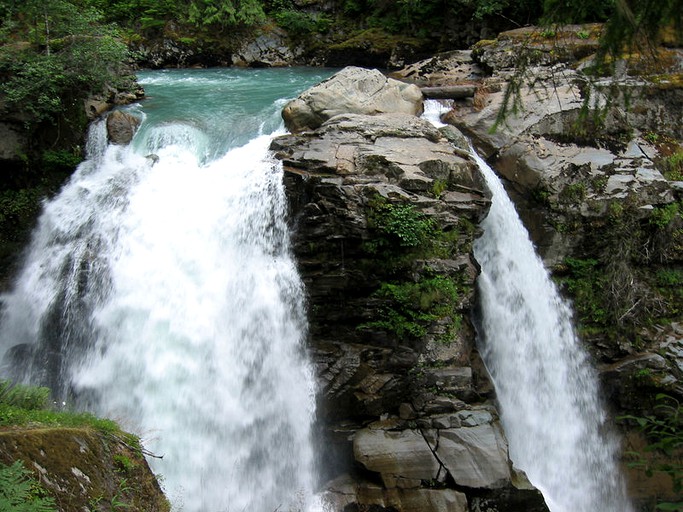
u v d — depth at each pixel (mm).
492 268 12742
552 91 14367
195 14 25000
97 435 7820
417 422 10289
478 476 9680
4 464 5973
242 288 11547
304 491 10391
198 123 15133
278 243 11539
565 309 12828
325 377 10703
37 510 5547
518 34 16969
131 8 25719
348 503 9812
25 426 7281
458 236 11266
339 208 10852
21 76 15289
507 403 12156
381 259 10883
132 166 13945
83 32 16203
